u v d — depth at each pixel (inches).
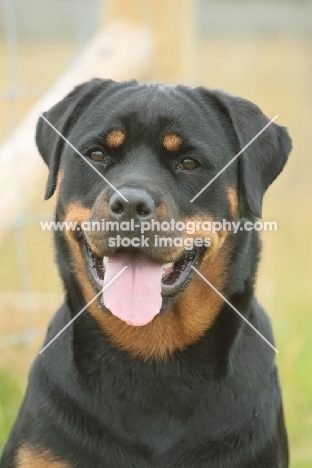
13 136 299.9
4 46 816.3
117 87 209.3
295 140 532.4
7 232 289.1
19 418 198.8
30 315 303.4
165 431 187.9
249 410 190.9
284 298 352.2
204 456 185.8
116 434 186.9
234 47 849.5
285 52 762.8
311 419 275.7
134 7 325.1
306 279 374.3
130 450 186.1
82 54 323.0
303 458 259.9
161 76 328.2
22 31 924.6
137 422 188.7
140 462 185.6
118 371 192.1
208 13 1050.1
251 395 192.7
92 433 186.5
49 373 196.2
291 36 847.1
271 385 200.4
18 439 193.8
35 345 297.6
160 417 189.0
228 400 190.2
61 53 792.3
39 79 633.0
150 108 198.5
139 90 205.8
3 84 583.5
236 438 187.5
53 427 188.2
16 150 292.0
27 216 297.6
